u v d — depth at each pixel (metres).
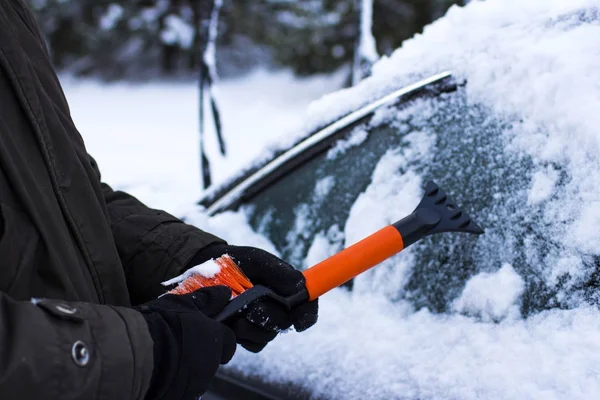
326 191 1.60
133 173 5.27
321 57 8.87
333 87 10.37
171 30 11.36
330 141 1.62
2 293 0.79
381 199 1.47
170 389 0.88
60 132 1.01
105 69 13.51
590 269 1.11
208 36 2.95
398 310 1.35
